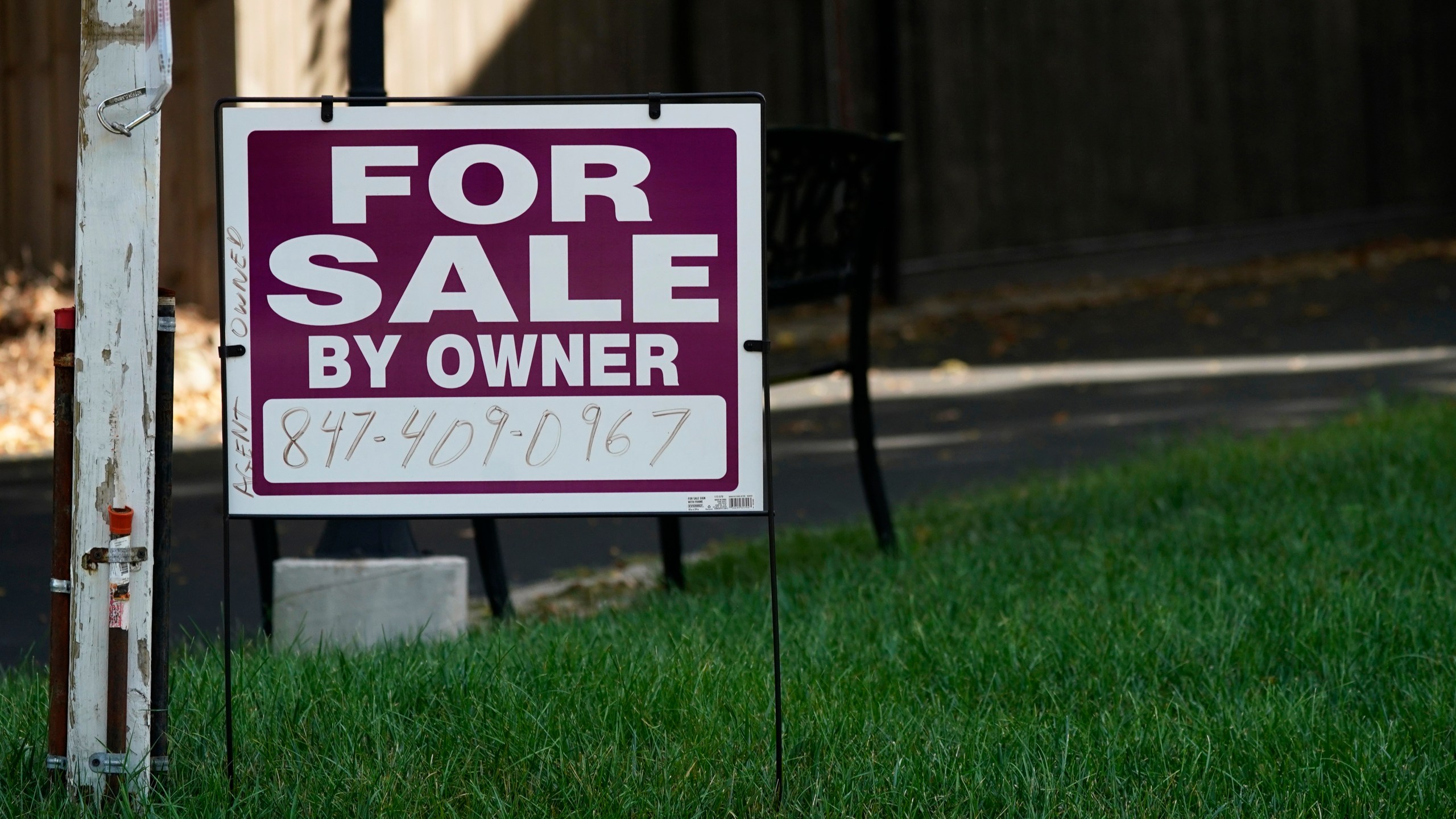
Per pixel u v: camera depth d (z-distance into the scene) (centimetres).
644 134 753
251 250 753
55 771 737
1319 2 4931
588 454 761
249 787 759
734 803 748
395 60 3359
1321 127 4969
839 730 838
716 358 758
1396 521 1354
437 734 830
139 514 722
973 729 848
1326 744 817
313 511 757
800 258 1346
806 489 2020
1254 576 1188
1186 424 2383
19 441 2311
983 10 4250
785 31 3972
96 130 706
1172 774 773
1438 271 4344
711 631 1092
